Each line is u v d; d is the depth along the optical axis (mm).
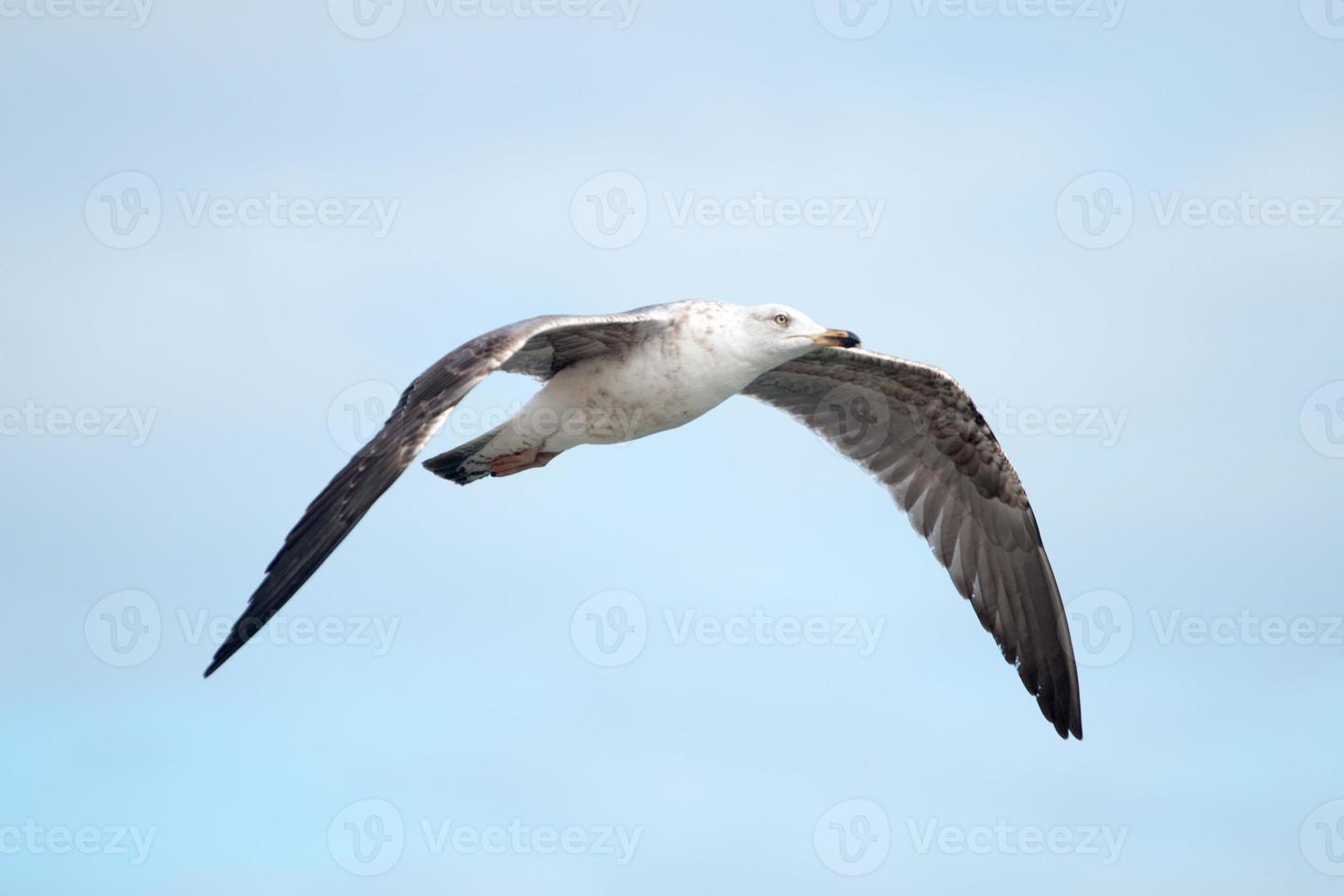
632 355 14797
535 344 14773
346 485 12250
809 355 16016
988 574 17125
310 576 11867
